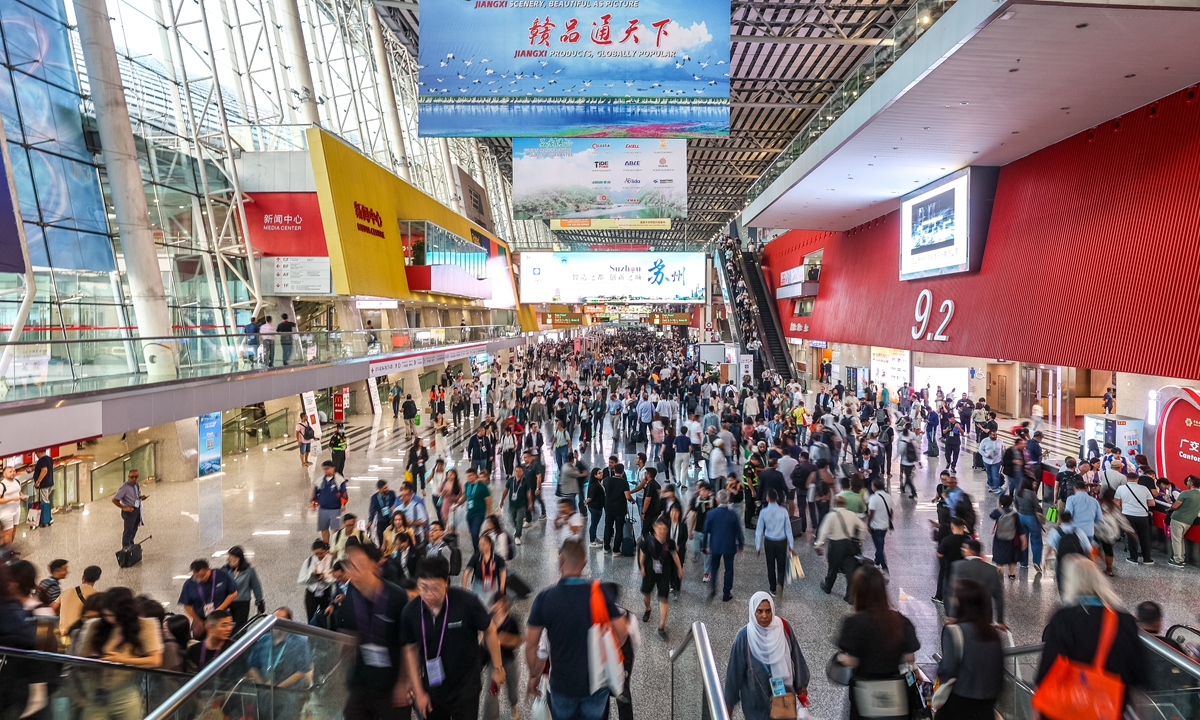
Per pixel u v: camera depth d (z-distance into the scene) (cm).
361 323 2512
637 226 1708
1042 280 1562
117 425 898
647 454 1659
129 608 445
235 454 1850
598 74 1516
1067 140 1521
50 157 1366
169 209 1797
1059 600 789
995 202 1786
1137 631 307
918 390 2333
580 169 1700
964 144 1585
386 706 352
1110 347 1338
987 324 1764
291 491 1395
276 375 1368
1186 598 798
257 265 2022
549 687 353
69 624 579
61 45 1434
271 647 391
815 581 870
